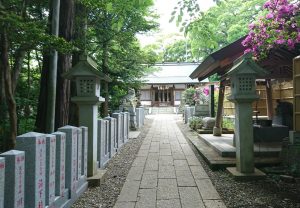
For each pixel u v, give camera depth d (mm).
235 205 4180
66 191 4082
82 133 4941
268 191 4766
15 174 2662
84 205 4266
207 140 9305
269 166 6172
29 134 3086
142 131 14625
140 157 7902
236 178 5379
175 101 41500
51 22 6527
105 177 5672
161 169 6480
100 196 4656
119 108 13891
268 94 9945
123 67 12438
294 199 4371
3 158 2465
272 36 6562
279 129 8273
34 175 3020
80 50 7441
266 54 7031
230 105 15180
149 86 41531
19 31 5160
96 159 5605
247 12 20062
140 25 11141
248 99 5492
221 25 21734
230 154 7020
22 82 9422
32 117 8828
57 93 7164
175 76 41656
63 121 7207
